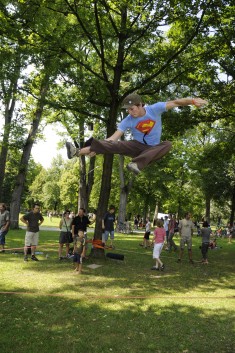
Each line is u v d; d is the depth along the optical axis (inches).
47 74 514.0
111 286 358.0
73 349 208.1
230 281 416.8
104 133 946.1
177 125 591.8
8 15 479.8
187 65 530.0
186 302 314.8
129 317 267.9
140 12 483.2
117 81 525.0
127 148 137.5
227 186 1441.9
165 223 712.4
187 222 544.1
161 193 1611.7
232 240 1197.1
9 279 366.3
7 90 550.0
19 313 264.5
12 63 491.8
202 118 600.7
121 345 217.0
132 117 137.5
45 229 1188.5
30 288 335.0
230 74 568.1
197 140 1375.5
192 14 483.5
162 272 448.5
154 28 489.7
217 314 285.3
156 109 135.8
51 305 286.4
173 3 465.4
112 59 611.2
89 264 468.8
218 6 466.3
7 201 1989.4
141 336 233.3
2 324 241.4
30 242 476.4
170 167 1211.9
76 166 1695.4
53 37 490.6
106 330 240.2
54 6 512.1
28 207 3405.5
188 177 1389.0
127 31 483.5
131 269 455.2
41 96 581.3
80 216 492.1
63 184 2571.4
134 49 520.4
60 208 3284.9
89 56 712.4
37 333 229.1
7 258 486.9
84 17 506.6
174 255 625.3
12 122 910.4
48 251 563.5
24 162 976.9
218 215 2162.9
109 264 479.2
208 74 584.4
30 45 500.1
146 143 138.8
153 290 352.5
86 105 575.2
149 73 548.1
